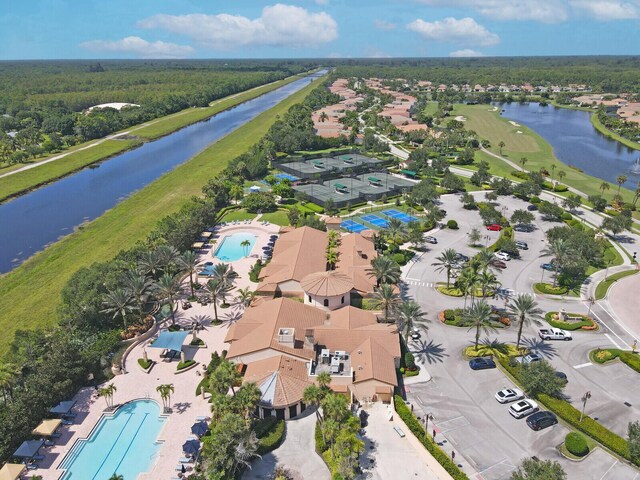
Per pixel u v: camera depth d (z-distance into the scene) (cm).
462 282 11125
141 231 16450
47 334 9956
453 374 9100
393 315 9931
